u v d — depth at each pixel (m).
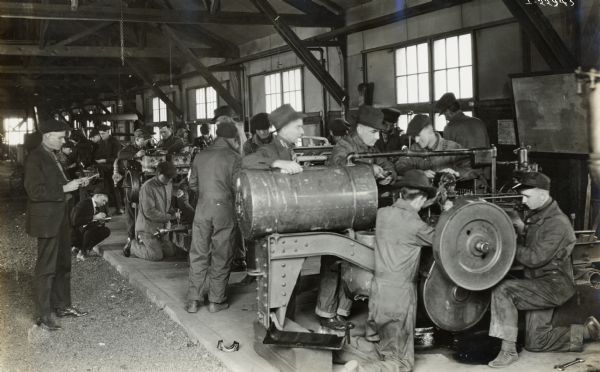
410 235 4.36
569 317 4.77
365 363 4.34
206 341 5.12
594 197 7.28
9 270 8.48
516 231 4.91
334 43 12.88
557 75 7.43
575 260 5.12
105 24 16.77
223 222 5.88
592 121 7.17
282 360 4.40
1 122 34.78
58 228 5.75
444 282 4.60
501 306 4.55
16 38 22.36
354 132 5.23
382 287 4.43
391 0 11.47
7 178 23.30
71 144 11.63
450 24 9.96
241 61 16.73
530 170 5.31
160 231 8.26
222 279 5.97
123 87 26.97
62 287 6.12
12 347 5.29
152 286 6.99
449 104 7.48
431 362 4.60
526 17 7.41
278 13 12.88
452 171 5.39
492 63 9.19
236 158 5.91
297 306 5.91
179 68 22.95
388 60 11.68
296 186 4.33
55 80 24.48
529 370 4.40
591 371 4.33
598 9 7.24
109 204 14.38
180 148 10.45
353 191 4.43
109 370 4.71
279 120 4.91
